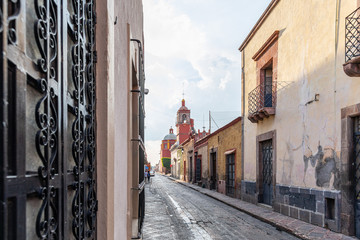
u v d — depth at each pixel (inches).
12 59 31.7
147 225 288.5
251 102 494.3
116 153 98.3
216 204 501.4
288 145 357.7
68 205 54.1
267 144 437.4
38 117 38.7
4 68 28.6
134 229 186.4
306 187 310.5
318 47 298.4
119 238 104.1
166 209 414.0
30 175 36.2
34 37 39.8
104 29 79.4
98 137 77.0
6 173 28.6
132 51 172.1
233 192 591.5
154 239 231.9
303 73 327.3
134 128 194.5
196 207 447.5
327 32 283.7
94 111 77.0
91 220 68.0
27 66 36.0
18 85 33.2
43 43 42.1
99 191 75.9
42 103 42.5
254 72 496.1
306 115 317.1
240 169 554.6
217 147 755.4
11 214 31.7
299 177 326.6
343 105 255.1
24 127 34.4
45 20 42.4
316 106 297.1
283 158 369.7
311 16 314.8
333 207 266.4
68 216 53.7
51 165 43.1
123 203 120.9
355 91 241.4
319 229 265.9
